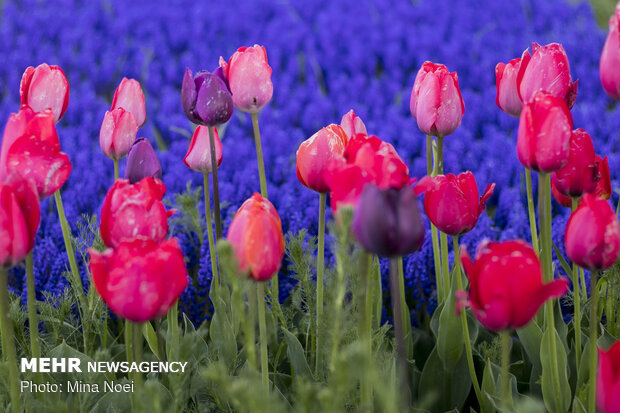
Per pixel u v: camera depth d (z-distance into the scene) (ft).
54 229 10.77
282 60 22.45
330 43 22.80
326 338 6.39
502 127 16.69
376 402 6.23
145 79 20.67
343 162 5.02
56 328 7.61
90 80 20.62
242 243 5.23
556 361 6.36
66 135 15.60
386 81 20.11
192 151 7.49
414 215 4.49
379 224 4.47
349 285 6.89
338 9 25.82
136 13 25.34
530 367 8.00
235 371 7.32
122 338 8.68
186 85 6.81
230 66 7.23
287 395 7.16
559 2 25.48
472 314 7.92
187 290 9.23
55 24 24.50
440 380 7.55
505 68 7.34
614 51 5.98
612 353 4.79
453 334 7.28
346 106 17.65
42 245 9.87
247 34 23.97
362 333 4.91
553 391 6.54
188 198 8.96
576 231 5.45
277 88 19.03
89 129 16.70
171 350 6.33
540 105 5.57
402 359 5.13
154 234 5.53
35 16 24.58
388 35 22.97
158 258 4.89
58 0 26.86
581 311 7.86
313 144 6.39
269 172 13.97
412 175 13.50
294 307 8.02
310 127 16.98
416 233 4.52
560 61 6.61
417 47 21.93
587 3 25.26
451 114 7.25
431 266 9.95
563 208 11.99
